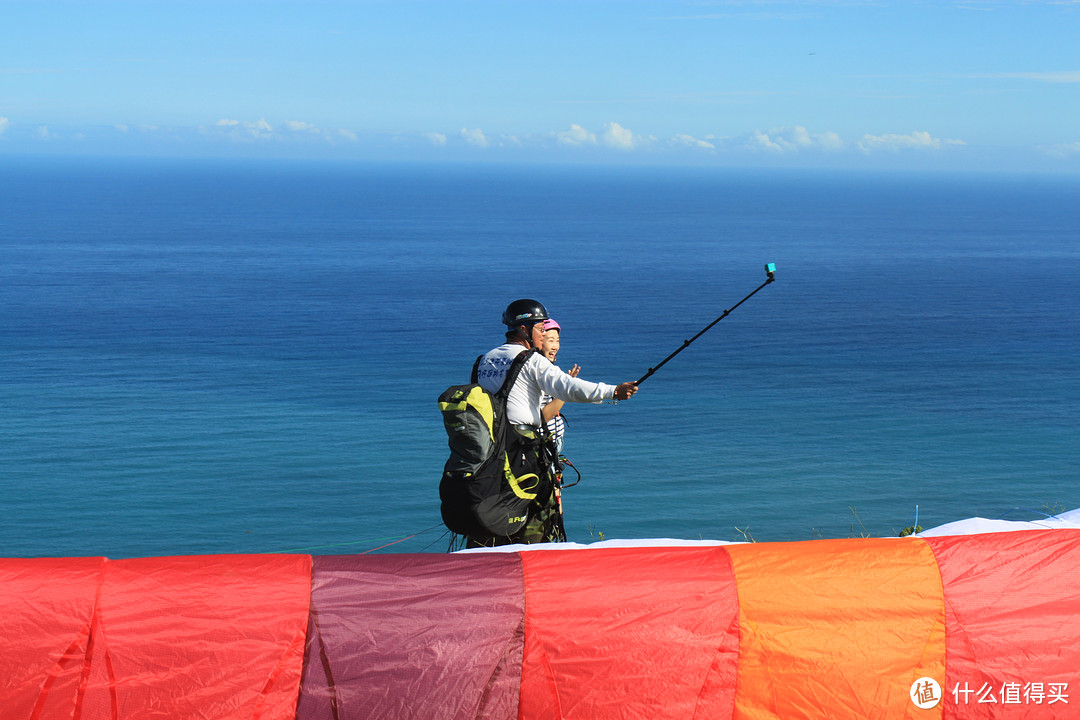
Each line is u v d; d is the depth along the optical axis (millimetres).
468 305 146375
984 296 160375
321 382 85875
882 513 47594
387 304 145625
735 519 46219
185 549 42438
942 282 182375
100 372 89938
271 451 60031
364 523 45875
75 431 65312
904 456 60594
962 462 59031
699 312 140250
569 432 66625
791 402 78625
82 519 46875
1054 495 51219
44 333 112000
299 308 139500
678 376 90938
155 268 192750
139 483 53094
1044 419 73000
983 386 86875
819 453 61156
